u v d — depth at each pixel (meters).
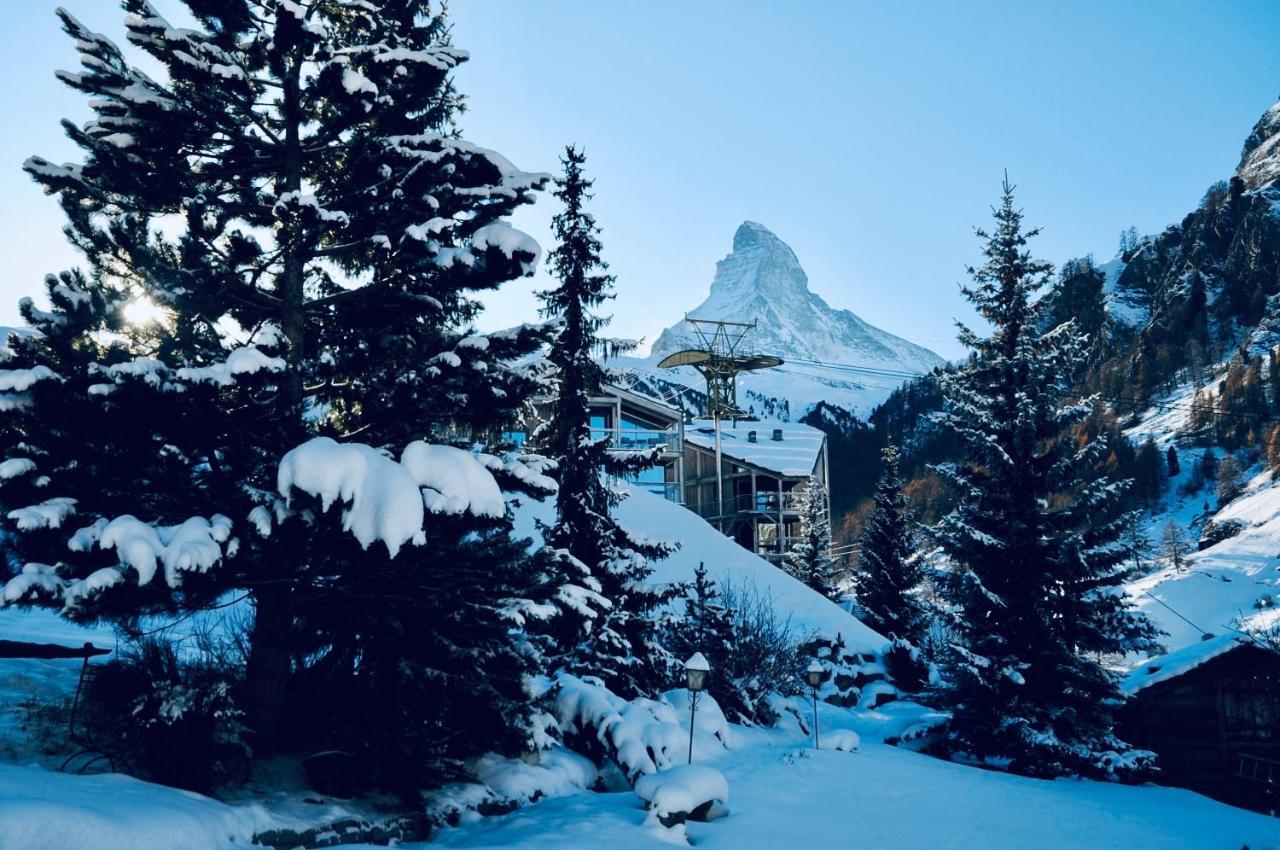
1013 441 22.62
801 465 59.50
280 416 10.50
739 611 25.50
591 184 20.20
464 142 12.26
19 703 10.78
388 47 11.84
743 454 60.47
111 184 11.06
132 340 10.47
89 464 9.62
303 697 11.88
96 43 10.82
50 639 15.69
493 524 10.80
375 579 11.09
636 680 19.02
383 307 12.66
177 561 8.36
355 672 12.23
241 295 11.73
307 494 9.39
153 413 9.59
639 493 39.91
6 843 6.66
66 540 9.12
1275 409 127.31
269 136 12.28
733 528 59.91
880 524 41.69
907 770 18.03
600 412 49.38
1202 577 71.38
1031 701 20.97
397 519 8.99
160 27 10.98
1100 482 22.14
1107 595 21.75
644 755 14.27
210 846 8.19
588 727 15.24
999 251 23.84
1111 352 190.25
